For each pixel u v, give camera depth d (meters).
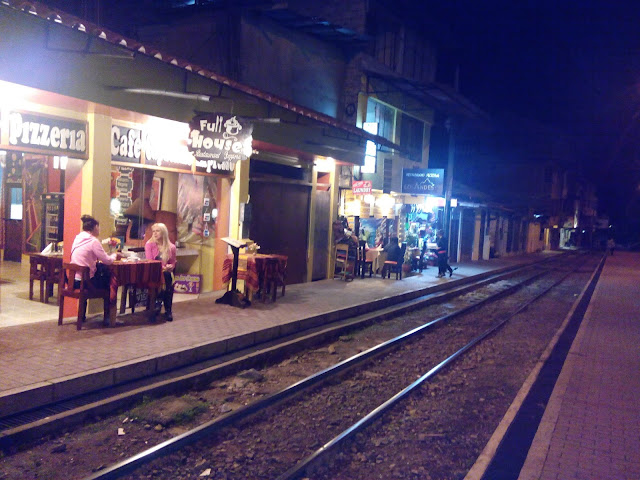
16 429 4.83
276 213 13.88
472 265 26.20
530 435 5.88
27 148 7.70
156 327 8.24
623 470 4.66
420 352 9.49
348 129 14.25
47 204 10.82
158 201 11.91
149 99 8.88
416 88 19.62
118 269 7.82
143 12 13.98
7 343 6.83
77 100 7.75
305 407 6.41
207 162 9.23
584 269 31.39
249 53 13.04
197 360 7.36
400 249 17.23
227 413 5.75
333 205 16.20
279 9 12.81
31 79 7.05
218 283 12.09
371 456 5.16
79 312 7.66
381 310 12.55
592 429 5.62
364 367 8.30
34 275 9.35
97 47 7.91
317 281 15.54
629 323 12.34
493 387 7.71
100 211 8.66
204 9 13.16
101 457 4.75
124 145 9.23
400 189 21.52
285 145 12.55
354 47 16.53
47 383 5.48
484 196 32.88
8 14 6.74
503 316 13.77
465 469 5.02
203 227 11.95
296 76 14.74
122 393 5.94
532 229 46.59
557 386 7.12
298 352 8.88
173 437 5.11
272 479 4.59
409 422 6.11
